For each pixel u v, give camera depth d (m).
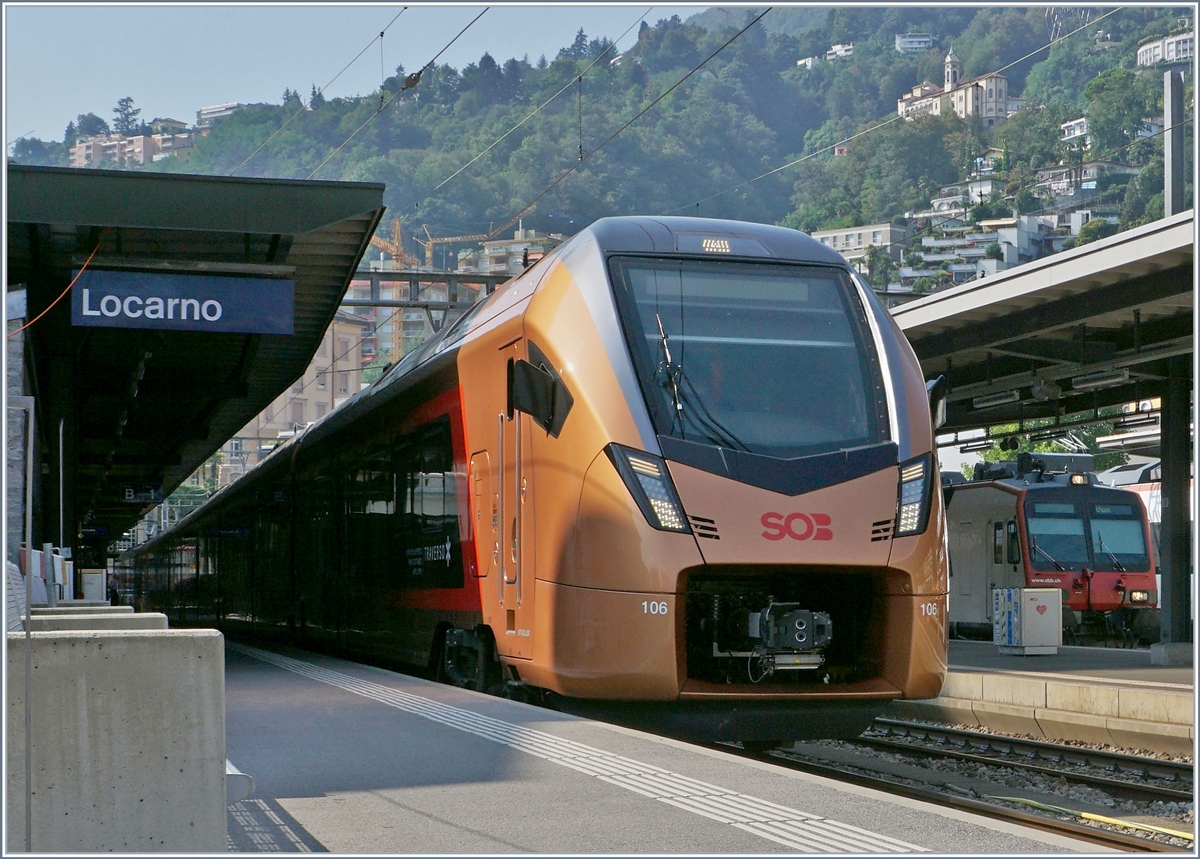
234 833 5.45
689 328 9.50
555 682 9.43
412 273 26.33
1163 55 169.62
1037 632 19.42
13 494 9.63
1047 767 11.41
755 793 6.25
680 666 8.78
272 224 13.73
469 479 11.41
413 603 13.21
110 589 52.66
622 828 5.49
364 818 5.72
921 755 12.80
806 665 9.16
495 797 6.16
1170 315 17.09
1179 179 16.97
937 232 136.00
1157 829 8.81
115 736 4.17
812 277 10.08
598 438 9.06
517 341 10.34
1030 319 17.42
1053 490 25.16
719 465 8.90
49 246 15.39
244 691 11.24
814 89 196.50
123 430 27.69
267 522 22.89
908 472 9.23
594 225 10.22
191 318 14.38
